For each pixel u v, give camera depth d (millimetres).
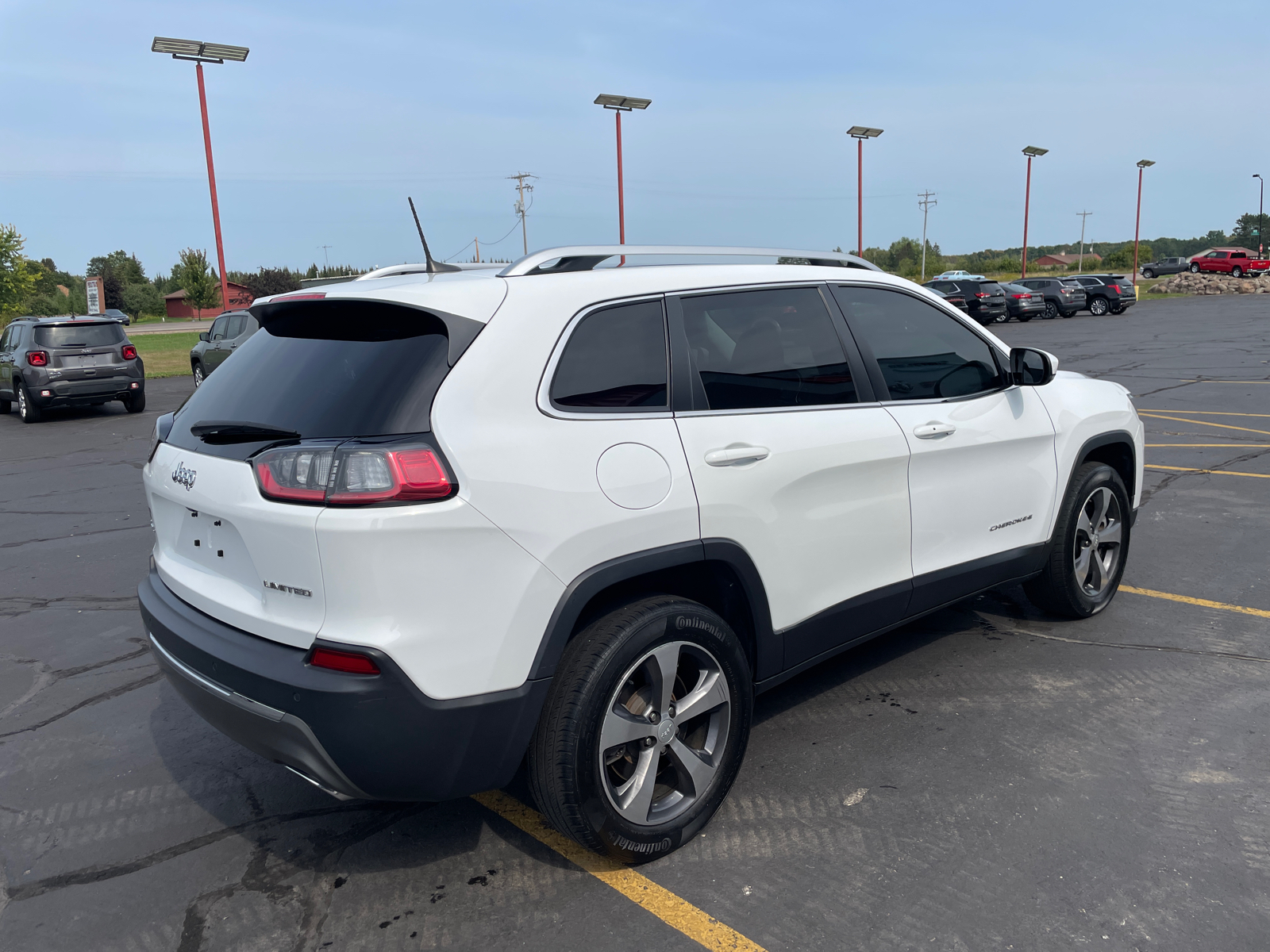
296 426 2357
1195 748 3211
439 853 2816
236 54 26672
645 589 2703
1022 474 3887
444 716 2240
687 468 2639
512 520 2287
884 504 3275
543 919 2477
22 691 4184
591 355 2561
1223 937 2281
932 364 3586
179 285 119500
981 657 4070
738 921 2422
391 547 2148
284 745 2291
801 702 3701
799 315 3152
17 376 15250
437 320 2357
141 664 4480
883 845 2723
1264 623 4348
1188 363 17062
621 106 32938
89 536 7098
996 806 2902
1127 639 4203
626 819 2568
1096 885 2494
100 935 2490
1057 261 121500
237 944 2430
